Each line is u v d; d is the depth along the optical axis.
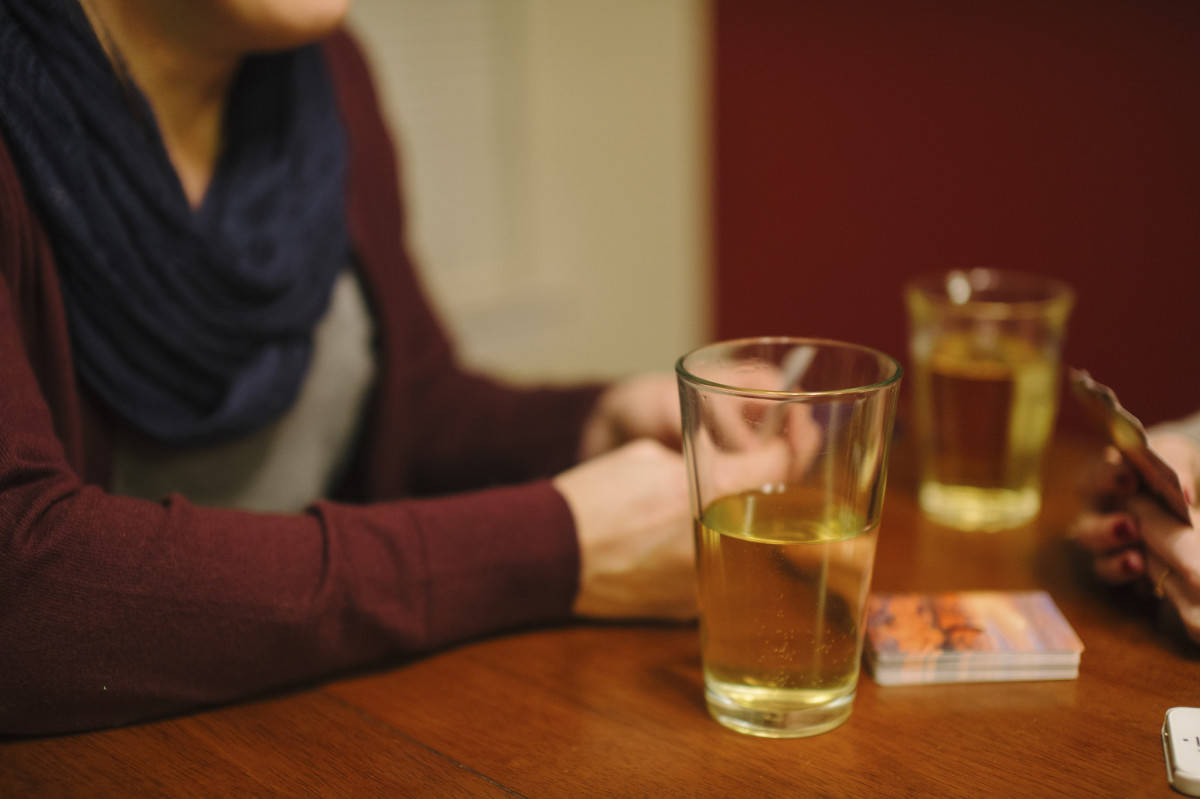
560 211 2.12
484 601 0.76
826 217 2.12
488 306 2.01
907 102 1.96
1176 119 1.69
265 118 0.96
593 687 0.72
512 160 2.04
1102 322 1.85
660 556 0.77
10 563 0.67
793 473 0.66
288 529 0.73
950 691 0.71
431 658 0.75
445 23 1.89
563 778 0.65
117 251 0.84
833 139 2.07
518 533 0.76
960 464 0.87
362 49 1.11
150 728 0.70
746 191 2.22
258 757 0.67
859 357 0.69
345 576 0.72
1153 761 0.65
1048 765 0.65
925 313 0.88
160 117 0.91
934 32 1.89
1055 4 1.76
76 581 0.68
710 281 2.34
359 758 0.67
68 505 0.70
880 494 0.67
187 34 0.86
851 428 0.65
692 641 0.77
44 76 0.81
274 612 0.71
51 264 0.81
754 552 0.66
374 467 1.05
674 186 2.27
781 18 2.07
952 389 0.86
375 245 1.04
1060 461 0.99
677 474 0.79
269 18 0.84
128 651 0.69
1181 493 0.72
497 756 0.67
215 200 0.94
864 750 0.66
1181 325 1.77
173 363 0.89
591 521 0.77
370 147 1.07
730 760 0.66
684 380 0.66
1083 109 1.78
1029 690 0.71
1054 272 1.88
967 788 0.64
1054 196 1.84
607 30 2.08
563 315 2.16
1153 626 0.76
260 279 0.91
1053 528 0.87
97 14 0.84
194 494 0.95
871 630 0.73
